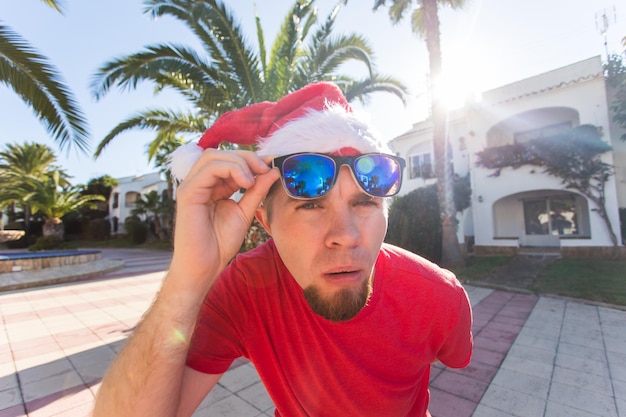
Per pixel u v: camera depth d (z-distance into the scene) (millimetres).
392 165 833
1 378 3232
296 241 770
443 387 3012
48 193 21656
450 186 9445
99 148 6492
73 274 9648
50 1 3996
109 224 33094
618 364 3344
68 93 4223
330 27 6289
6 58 3900
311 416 935
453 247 9352
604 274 7906
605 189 10352
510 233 13992
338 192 764
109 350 3947
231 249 776
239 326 978
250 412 2637
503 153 12188
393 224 10703
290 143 802
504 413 2596
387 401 929
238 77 6141
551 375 3170
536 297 6469
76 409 2691
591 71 11195
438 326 983
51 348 4035
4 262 9016
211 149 776
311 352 908
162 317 720
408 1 10898
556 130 12500
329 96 971
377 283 943
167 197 29562
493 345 4020
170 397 722
